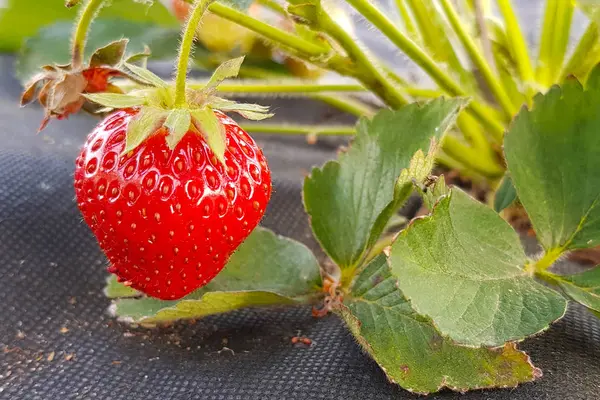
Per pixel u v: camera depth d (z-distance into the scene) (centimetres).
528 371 22
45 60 33
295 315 25
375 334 22
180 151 22
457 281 21
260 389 22
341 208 25
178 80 22
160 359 23
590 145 23
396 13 31
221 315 25
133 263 23
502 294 21
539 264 23
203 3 22
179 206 22
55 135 32
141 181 22
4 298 25
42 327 24
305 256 25
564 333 24
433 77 27
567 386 22
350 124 37
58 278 26
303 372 23
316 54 26
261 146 34
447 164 31
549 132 23
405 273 21
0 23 38
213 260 23
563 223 23
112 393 22
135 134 21
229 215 22
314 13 25
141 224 22
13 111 35
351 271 24
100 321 25
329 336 24
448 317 21
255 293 23
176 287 23
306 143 35
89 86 25
